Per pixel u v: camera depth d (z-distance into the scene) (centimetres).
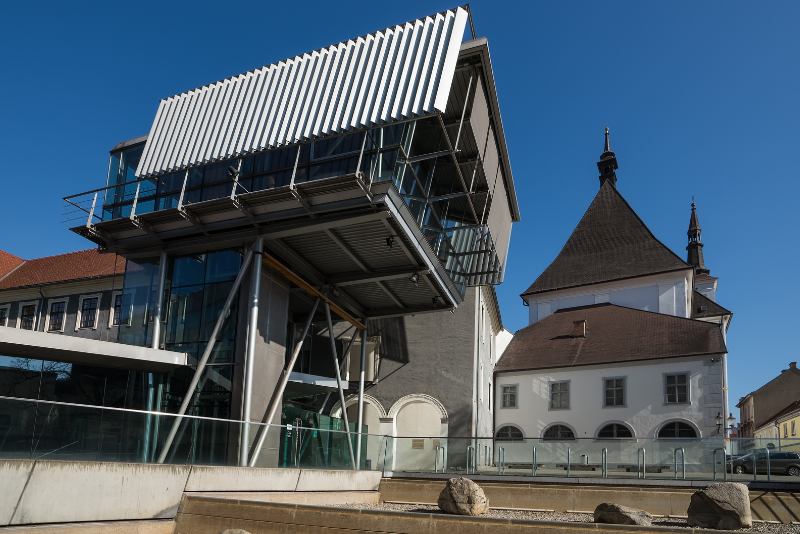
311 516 1233
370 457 2198
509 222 2792
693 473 1816
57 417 1105
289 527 1239
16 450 1035
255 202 1773
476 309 2975
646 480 1819
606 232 5094
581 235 5206
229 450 1494
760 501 1580
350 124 1812
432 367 2916
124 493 1193
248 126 1967
